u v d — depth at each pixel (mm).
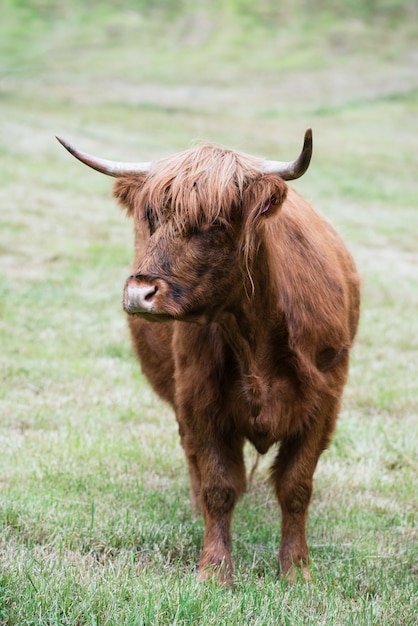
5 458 13828
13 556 10344
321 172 51844
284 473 10633
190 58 100000
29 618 8656
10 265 27172
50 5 119500
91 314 23188
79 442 14586
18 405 16516
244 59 99188
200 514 12438
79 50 104000
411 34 107438
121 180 9695
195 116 69375
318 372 10344
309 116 72562
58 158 45406
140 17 116938
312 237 10922
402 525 12352
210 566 10219
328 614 9281
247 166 9180
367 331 22703
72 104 70312
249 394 9938
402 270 31250
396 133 67312
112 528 11422
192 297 8984
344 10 115500
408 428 16172
